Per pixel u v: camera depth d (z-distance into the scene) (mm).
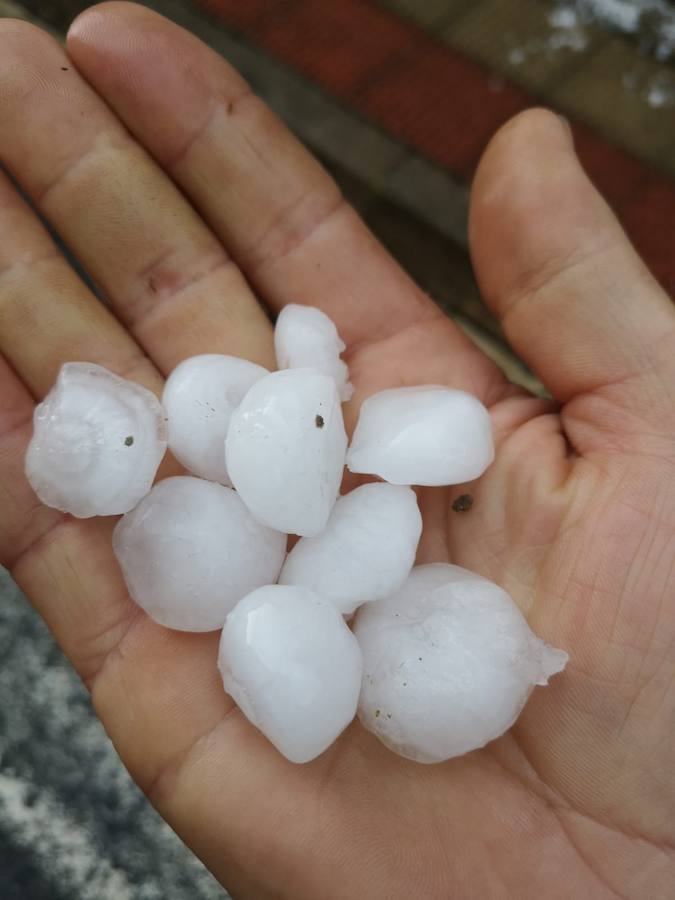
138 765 109
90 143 128
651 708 103
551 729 106
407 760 106
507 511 117
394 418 117
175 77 126
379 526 109
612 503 110
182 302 133
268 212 135
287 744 99
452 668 103
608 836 104
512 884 102
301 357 124
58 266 126
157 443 114
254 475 108
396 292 136
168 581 107
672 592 104
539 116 118
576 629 107
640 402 114
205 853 106
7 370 120
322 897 102
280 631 99
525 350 124
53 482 110
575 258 114
